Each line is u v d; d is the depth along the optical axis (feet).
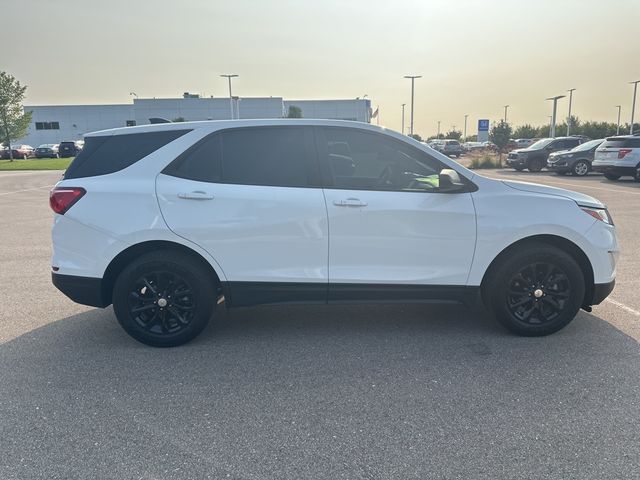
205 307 13.70
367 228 13.50
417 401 10.85
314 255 13.57
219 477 8.48
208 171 13.60
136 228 13.26
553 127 123.13
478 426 9.87
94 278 13.51
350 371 12.31
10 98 136.67
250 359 13.06
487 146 150.51
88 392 11.35
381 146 13.85
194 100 219.82
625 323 15.17
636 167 57.16
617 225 31.24
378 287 13.79
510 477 8.40
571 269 13.78
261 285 13.65
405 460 8.88
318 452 9.13
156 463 8.85
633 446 9.17
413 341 14.11
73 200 13.41
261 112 224.33
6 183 71.92
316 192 13.50
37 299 18.24
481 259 13.82
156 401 10.95
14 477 8.49
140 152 13.74
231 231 13.34
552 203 13.91
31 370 12.47
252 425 10.01
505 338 14.21
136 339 13.80
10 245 27.91
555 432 9.63
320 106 243.81
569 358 12.83
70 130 245.45
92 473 8.59
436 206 13.57
